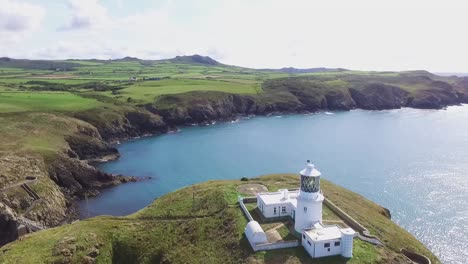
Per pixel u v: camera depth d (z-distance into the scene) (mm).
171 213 63312
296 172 110000
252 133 166875
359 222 58312
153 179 106562
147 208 67500
